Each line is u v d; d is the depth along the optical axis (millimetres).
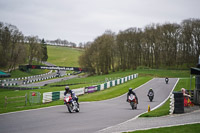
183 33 89938
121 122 12641
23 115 15172
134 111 17906
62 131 10133
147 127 10664
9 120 13188
